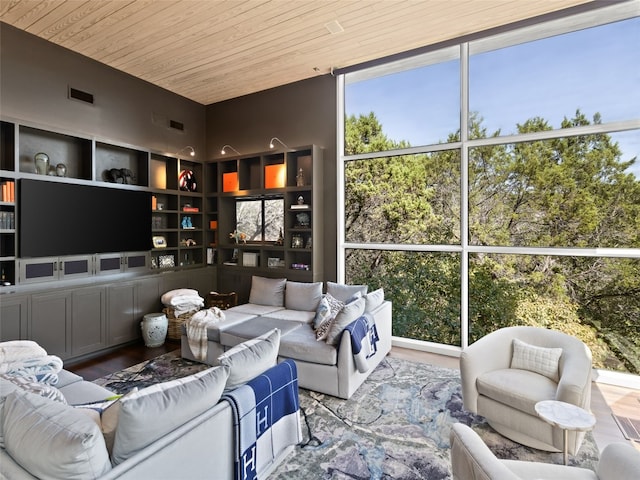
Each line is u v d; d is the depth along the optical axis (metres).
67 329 3.75
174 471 1.36
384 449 2.31
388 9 3.27
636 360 3.26
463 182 4.00
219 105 5.86
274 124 5.29
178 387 1.47
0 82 3.57
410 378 3.43
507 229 3.82
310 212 4.88
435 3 3.19
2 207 3.64
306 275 4.75
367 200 4.67
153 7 3.24
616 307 3.34
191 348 3.76
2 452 1.30
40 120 3.88
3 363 2.23
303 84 5.00
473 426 2.59
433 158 4.23
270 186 5.12
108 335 4.15
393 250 4.50
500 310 3.88
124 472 1.18
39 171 3.77
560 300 3.58
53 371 2.35
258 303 4.59
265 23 3.51
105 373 3.55
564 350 2.57
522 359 2.67
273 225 5.37
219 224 5.59
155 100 5.16
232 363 1.84
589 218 3.43
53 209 3.79
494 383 2.44
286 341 3.23
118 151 4.70
